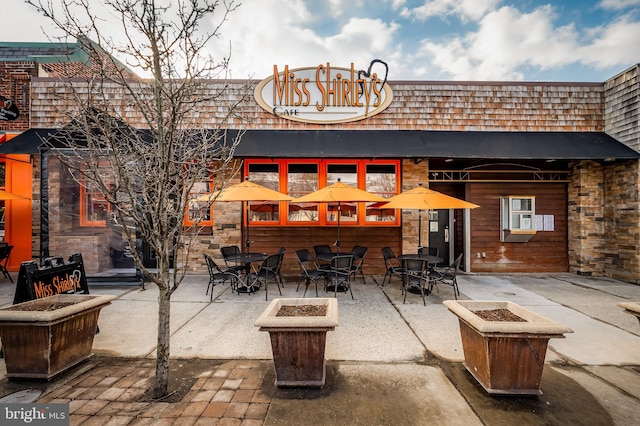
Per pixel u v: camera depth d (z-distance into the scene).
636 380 3.10
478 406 2.66
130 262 8.22
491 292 6.54
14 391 2.84
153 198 3.02
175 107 2.79
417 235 8.20
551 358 3.56
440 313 5.12
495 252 8.66
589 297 6.16
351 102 8.13
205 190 7.90
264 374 3.19
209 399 2.75
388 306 5.51
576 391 2.90
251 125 8.01
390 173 8.35
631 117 7.39
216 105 7.93
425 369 3.29
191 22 3.12
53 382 3.00
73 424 2.39
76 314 3.19
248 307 5.41
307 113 8.10
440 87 8.18
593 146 7.43
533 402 2.72
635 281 7.32
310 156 6.92
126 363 3.41
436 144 7.46
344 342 3.97
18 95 7.73
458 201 6.04
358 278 7.83
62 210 7.90
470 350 3.13
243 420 2.47
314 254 8.23
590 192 8.17
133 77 4.64
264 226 8.23
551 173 8.57
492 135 7.93
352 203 8.31
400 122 8.16
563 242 8.66
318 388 2.93
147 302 5.68
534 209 8.45
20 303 3.49
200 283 7.09
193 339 4.06
